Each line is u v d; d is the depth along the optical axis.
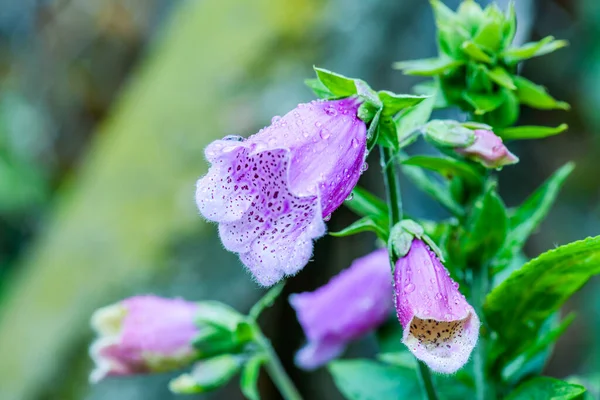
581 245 0.33
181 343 0.41
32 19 1.17
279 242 0.32
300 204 0.32
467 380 0.37
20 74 1.17
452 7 0.76
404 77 0.75
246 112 0.72
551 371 0.96
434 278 0.33
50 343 0.69
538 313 0.35
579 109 1.04
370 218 0.34
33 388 0.68
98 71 1.12
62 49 1.13
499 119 0.36
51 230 0.81
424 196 0.80
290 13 0.76
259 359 0.41
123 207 0.73
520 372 0.37
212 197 0.32
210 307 0.42
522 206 0.37
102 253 0.71
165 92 0.79
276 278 0.32
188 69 0.79
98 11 1.12
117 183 0.75
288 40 0.75
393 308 0.42
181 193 0.70
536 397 0.34
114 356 0.41
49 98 1.13
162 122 0.76
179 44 0.84
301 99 0.71
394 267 0.33
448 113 0.48
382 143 0.33
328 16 0.75
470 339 0.32
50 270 0.74
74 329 0.68
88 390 0.66
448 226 0.36
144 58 1.01
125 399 0.66
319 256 0.75
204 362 0.41
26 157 1.11
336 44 0.74
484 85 0.35
